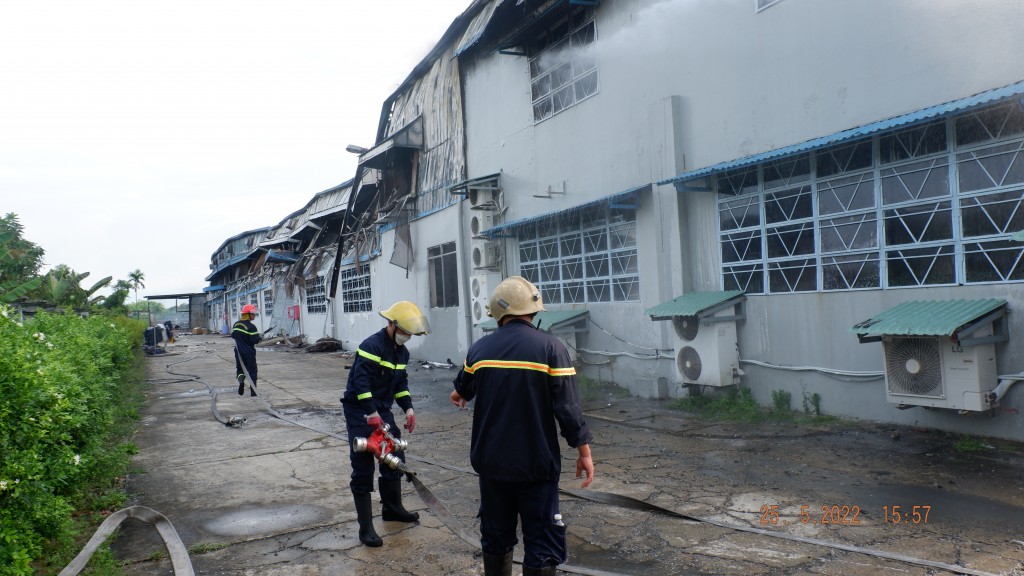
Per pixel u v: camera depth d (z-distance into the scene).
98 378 7.19
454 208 14.80
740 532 4.15
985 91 5.52
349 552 4.18
